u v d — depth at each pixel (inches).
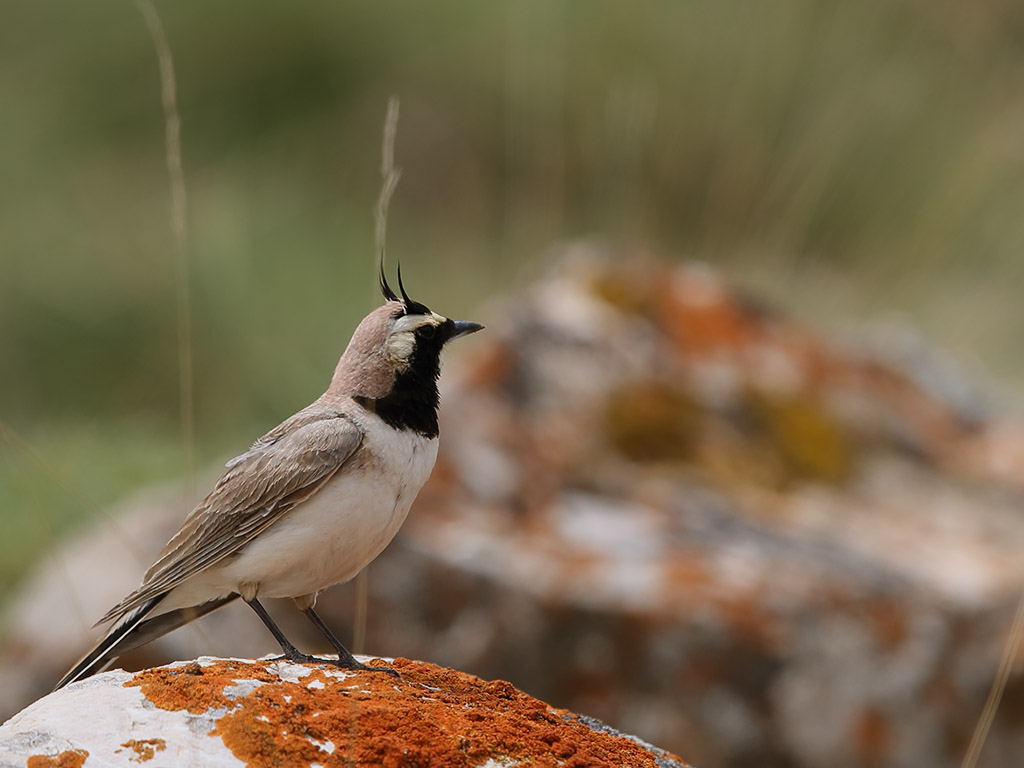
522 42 853.8
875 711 380.8
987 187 815.1
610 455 478.3
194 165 916.6
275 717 203.8
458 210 892.0
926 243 779.4
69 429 663.8
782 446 500.4
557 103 836.6
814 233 783.7
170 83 320.8
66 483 336.8
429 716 213.8
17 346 754.2
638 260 572.7
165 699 208.4
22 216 830.5
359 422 258.2
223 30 956.6
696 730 380.5
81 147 914.7
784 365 535.5
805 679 383.2
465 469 446.9
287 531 251.1
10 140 887.1
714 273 619.2
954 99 848.3
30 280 779.4
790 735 380.5
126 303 773.3
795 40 836.6
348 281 805.2
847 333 625.6
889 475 501.4
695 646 384.5
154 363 728.3
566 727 225.0
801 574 409.7
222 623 400.5
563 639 390.0
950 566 428.1
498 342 504.7
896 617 390.3
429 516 424.2
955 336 703.7
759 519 452.1
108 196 864.9
